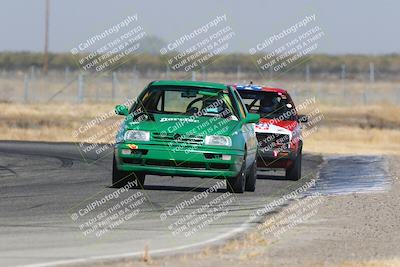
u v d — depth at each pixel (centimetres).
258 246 3566
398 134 12850
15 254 3284
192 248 3497
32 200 4859
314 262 3195
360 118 16500
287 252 3425
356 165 7888
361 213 4553
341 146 11131
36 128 11800
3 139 10375
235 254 3356
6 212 4378
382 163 8131
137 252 3384
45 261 3152
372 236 3853
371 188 5850
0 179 5962
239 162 5272
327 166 7788
